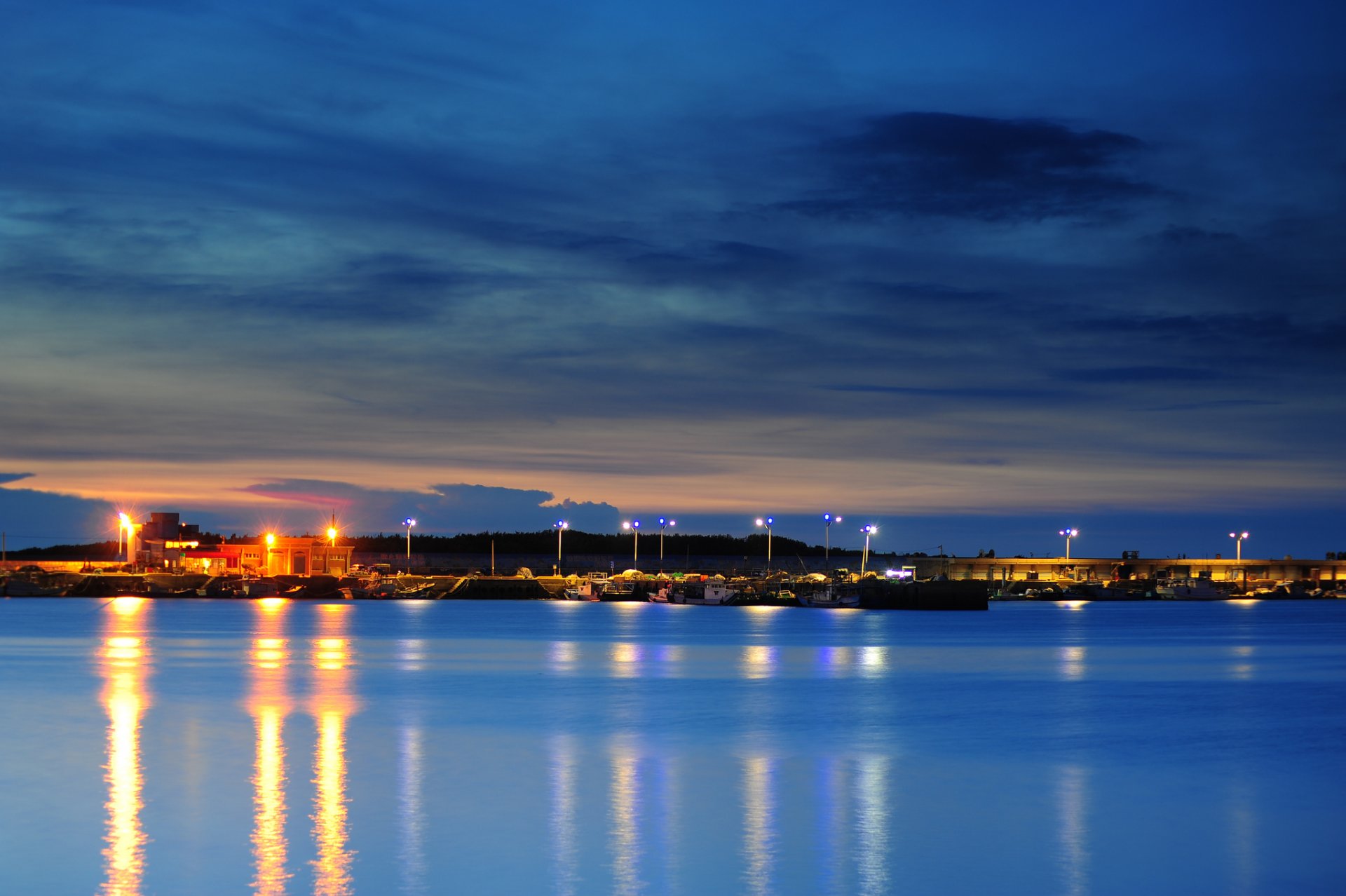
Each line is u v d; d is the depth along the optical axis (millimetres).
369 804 39844
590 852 34312
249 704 65625
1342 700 70438
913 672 87125
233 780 43500
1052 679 82000
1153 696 72125
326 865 32812
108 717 60156
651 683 77812
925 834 36781
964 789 43438
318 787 42406
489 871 32469
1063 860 34188
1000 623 166625
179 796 40812
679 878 32062
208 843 34750
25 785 42625
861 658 100000
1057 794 42625
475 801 40312
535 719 60250
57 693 70688
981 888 31703
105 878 31641
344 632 132750
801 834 36562
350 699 67938
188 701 66688
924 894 31125
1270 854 34938
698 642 119938
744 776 45156
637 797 41250
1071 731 57312
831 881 31984
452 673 84000
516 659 96312
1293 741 54688
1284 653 107438
